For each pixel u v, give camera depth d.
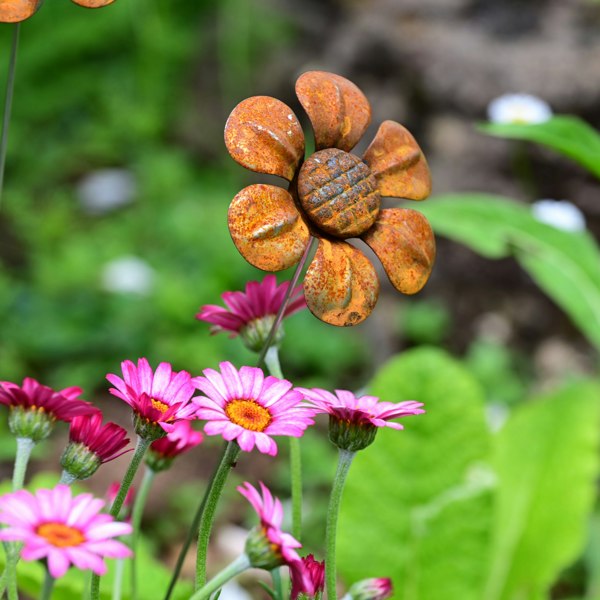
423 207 1.39
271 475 1.99
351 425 0.69
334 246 0.68
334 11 3.25
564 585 1.56
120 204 3.29
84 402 0.68
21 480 0.68
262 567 0.66
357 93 0.70
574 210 1.95
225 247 2.83
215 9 3.59
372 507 0.99
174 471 1.93
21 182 3.45
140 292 2.64
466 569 0.98
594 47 2.41
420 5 2.64
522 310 2.46
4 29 3.59
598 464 1.15
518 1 2.55
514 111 2.12
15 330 2.54
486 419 1.00
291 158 0.68
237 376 0.68
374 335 2.52
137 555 0.91
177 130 3.60
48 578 0.63
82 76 3.65
